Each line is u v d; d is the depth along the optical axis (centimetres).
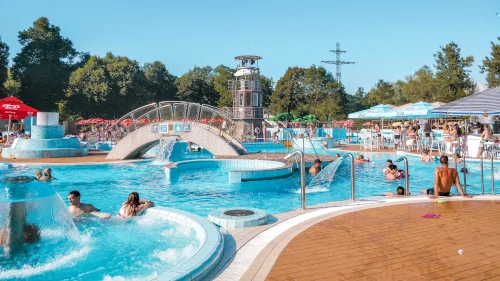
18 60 5622
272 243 548
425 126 2519
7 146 2194
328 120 5269
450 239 557
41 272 512
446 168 899
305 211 761
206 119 1988
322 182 1316
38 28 5769
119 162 1792
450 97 4556
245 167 1633
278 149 2594
